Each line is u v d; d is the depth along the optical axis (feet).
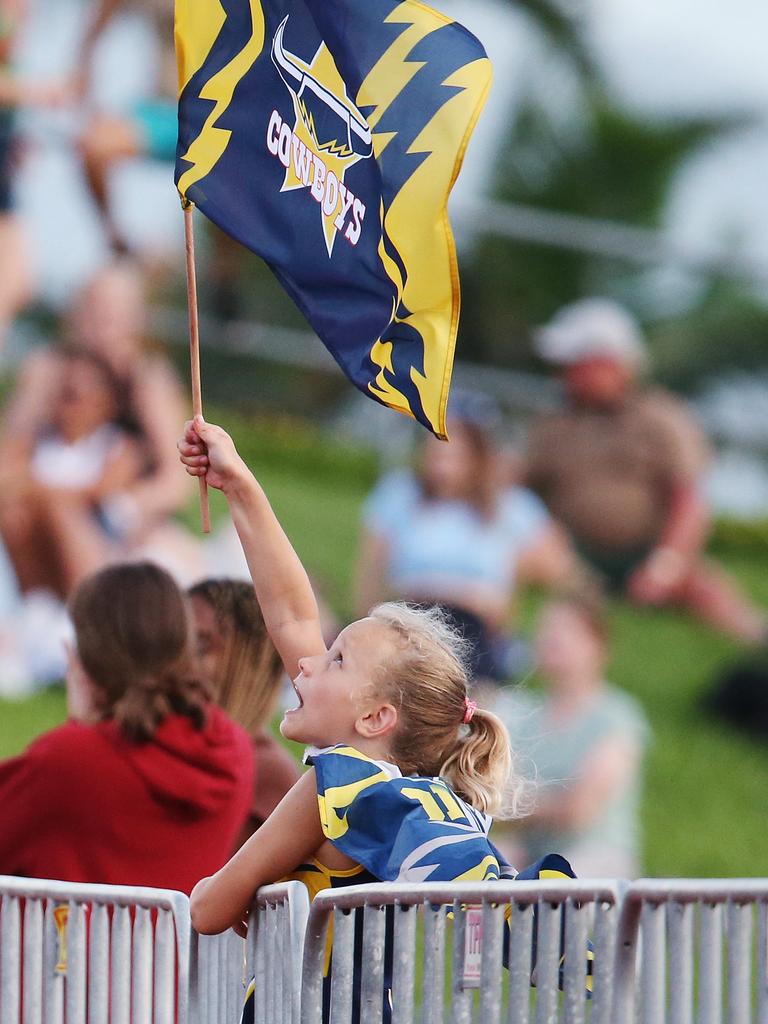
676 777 103.19
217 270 125.29
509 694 80.12
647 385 135.33
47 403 97.25
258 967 26.78
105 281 106.52
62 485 95.40
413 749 27.27
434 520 93.45
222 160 31.01
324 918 24.70
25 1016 28.40
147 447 98.94
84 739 32.37
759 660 114.93
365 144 31.22
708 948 22.33
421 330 30.48
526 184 169.68
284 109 31.42
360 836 25.67
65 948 28.35
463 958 23.81
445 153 30.71
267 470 125.49
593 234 142.92
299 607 30.01
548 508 117.91
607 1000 22.57
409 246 30.60
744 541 139.23
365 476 127.95
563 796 78.95
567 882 22.81
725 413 150.51
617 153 171.01
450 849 25.39
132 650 33.04
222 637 38.17
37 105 106.52
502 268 147.74
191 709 33.35
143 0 108.27
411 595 92.07
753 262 151.43
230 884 26.81
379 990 24.25
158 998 27.07
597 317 120.37
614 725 80.79
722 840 96.37
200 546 100.37
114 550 96.02
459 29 31.55
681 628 119.14
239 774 33.91
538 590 103.96
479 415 103.96
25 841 31.91
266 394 129.90
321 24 31.71
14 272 105.70
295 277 31.27
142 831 32.17
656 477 119.24
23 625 92.68
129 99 109.29
